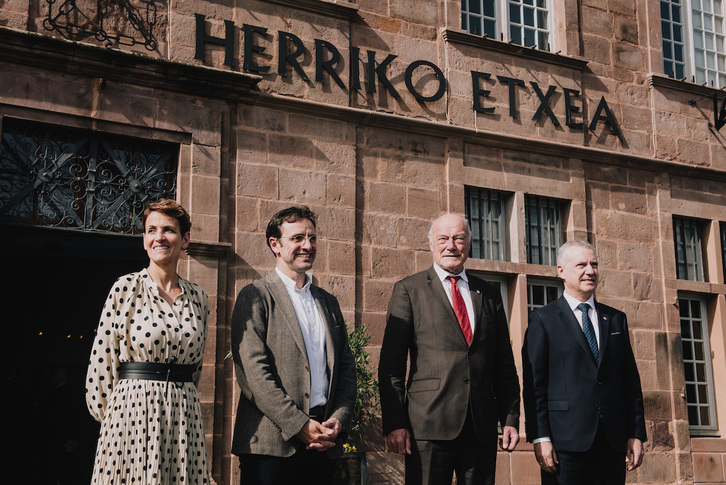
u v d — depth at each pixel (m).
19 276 9.34
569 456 4.70
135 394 3.46
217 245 6.75
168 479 3.45
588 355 4.84
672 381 8.90
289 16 7.61
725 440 9.08
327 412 3.94
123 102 6.61
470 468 4.33
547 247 8.78
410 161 8.02
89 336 9.66
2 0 6.32
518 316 8.32
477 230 8.43
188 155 6.87
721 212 9.88
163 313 3.62
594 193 9.05
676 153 9.68
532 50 8.84
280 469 3.73
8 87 6.14
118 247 7.05
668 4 10.34
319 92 7.61
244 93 7.13
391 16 8.22
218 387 6.62
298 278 4.17
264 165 7.22
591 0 9.52
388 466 7.24
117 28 6.77
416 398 4.43
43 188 6.33
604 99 9.30
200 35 7.09
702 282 9.48
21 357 9.33
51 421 7.14
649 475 8.49
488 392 4.46
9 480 7.02
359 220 7.64
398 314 4.59
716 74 10.53
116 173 6.71
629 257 9.06
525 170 8.66
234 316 3.99
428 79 8.28
